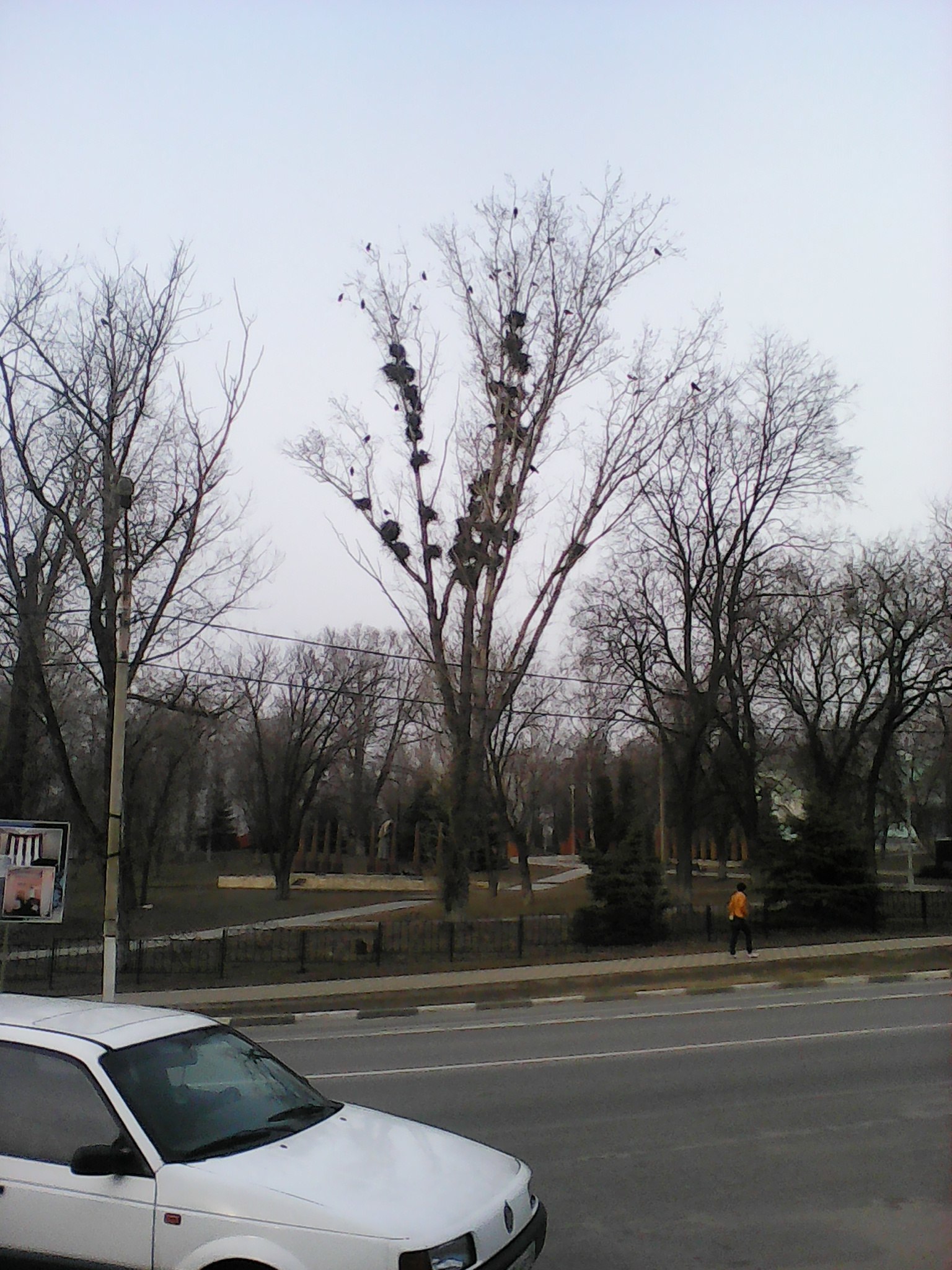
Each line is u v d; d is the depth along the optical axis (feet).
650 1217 21.06
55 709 120.78
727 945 84.53
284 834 173.88
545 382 98.48
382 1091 33.99
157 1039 16.63
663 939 86.74
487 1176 15.66
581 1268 18.47
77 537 84.84
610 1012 56.44
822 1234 19.99
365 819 219.82
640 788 169.68
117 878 52.08
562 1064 38.96
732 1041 43.42
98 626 85.71
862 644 127.85
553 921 88.22
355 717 199.72
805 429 116.16
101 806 136.26
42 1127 15.14
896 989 64.85
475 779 93.35
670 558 124.77
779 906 96.68
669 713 142.41
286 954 79.15
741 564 119.44
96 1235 14.11
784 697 134.31
